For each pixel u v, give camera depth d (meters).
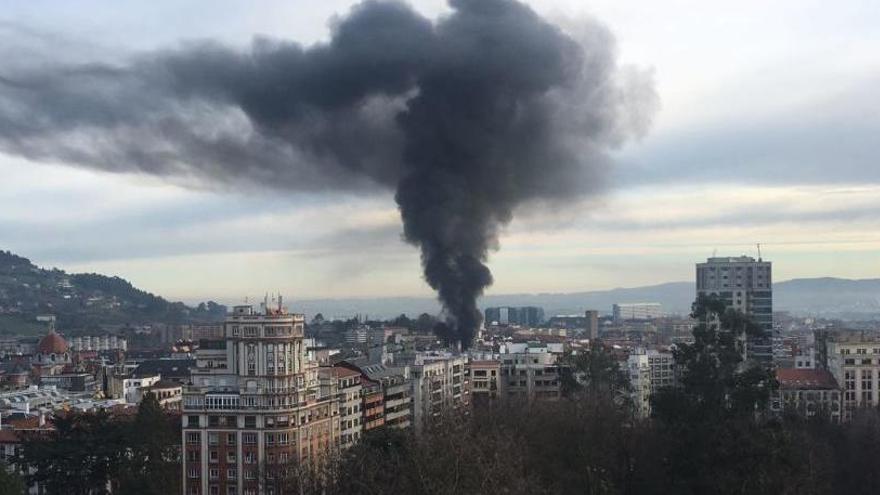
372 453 198.50
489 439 191.00
